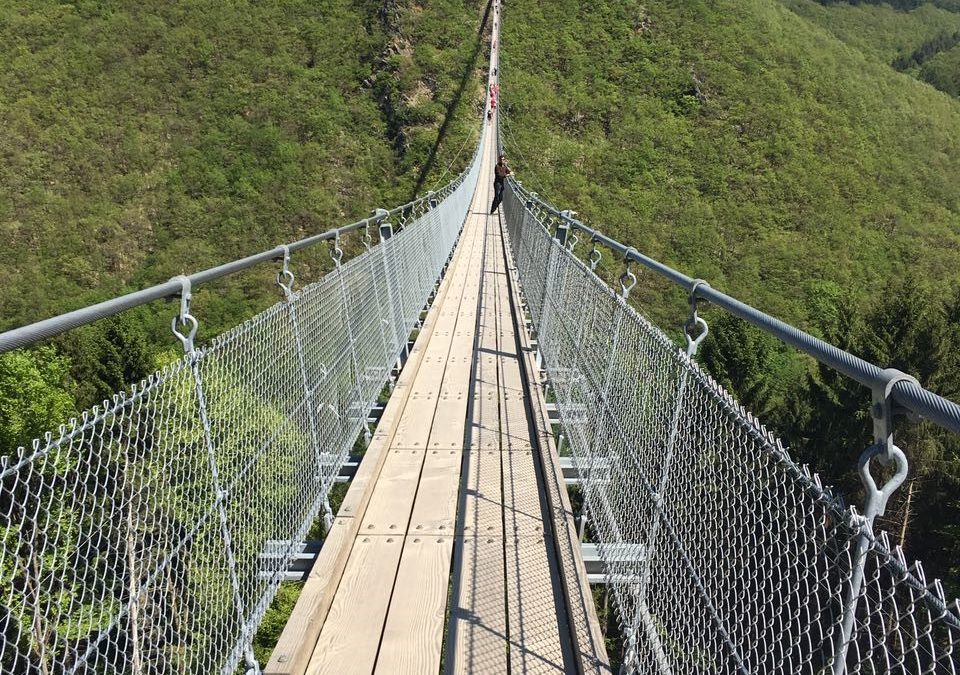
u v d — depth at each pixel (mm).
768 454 1124
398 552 2643
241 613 1816
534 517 2914
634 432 2084
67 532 1162
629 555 2061
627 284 2332
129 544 1316
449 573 2537
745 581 1217
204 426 1641
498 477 3283
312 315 2658
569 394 3475
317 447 2670
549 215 5723
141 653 1404
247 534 1942
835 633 896
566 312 3750
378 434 3549
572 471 3451
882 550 778
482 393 4500
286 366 2320
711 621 1363
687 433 1580
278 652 1991
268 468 2125
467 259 10789
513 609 2314
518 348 5699
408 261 5707
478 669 2037
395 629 2209
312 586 2289
